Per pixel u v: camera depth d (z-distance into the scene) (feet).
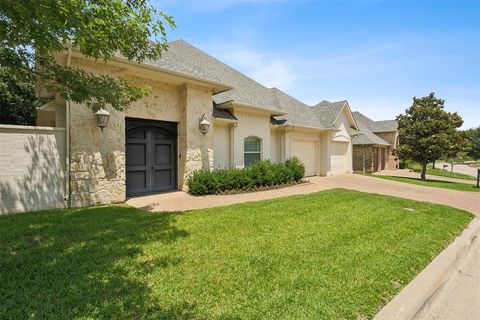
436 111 57.82
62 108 29.40
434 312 10.48
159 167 33.22
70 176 24.66
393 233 17.75
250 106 39.70
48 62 18.72
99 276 10.61
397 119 63.98
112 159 27.12
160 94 31.91
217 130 38.96
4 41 14.44
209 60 51.06
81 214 21.34
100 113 25.35
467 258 16.30
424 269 13.05
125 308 8.49
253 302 9.14
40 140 23.45
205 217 20.57
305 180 46.98
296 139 53.47
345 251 14.21
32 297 8.97
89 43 14.85
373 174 72.43
